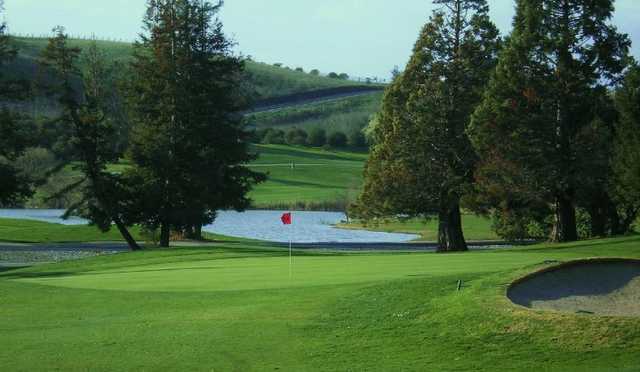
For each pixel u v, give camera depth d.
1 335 13.17
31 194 50.28
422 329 11.98
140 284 19.77
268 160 136.00
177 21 46.78
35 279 23.11
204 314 14.21
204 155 47.41
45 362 11.17
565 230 41.56
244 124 50.94
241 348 11.54
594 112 40.44
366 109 188.50
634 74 38.25
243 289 17.25
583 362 10.16
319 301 14.44
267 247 45.31
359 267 21.98
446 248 43.78
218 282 19.36
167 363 10.90
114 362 11.05
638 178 35.56
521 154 39.09
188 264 27.94
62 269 30.22
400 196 42.44
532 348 10.73
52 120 46.66
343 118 178.88
